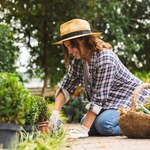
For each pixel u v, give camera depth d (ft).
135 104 15.81
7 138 11.17
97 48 17.58
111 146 13.41
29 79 52.75
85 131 16.79
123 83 17.93
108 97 17.92
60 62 50.98
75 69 18.33
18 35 48.78
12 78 11.40
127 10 55.31
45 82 48.16
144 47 55.62
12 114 11.25
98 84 17.39
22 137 12.88
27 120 16.20
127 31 54.03
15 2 43.52
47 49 48.83
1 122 11.14
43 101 17.60
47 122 17.21
